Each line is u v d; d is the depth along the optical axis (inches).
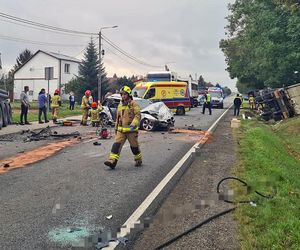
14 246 173.0
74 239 181.9
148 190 269.6
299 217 210.7
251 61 1774.1
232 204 235.1
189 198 249.6
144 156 412.8
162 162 378.6
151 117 674.8
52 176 310.7
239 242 177.2
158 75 1242.0
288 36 1074.1
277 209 220.1
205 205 234.2
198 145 497.0
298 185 310.3
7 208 226.4
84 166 353.4
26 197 249.4
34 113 1057.5
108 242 179.2
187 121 903.1
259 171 326.3
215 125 800.9
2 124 689.0
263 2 1213.7
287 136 769.6
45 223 202.4
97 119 748.0
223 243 176.9
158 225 201.3
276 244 169.5
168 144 508.1
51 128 706.8
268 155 428.5
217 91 1750.7
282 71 1238.3
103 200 244.2
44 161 378.3
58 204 235.0
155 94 1074.1
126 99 347.9
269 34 1127.0
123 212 221.1
